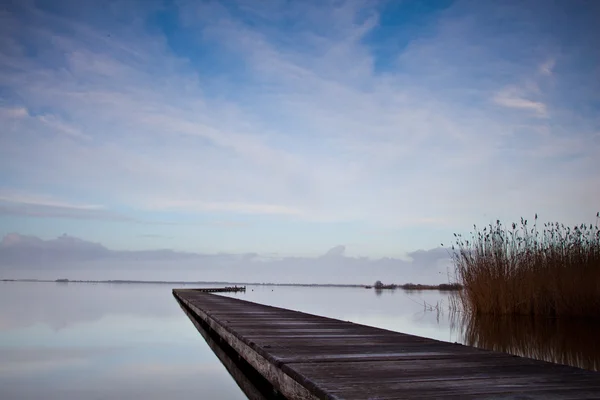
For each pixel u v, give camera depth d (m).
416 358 3.30
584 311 8.80
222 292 42.09
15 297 20.19
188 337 7.32
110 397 3.62
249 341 4.23
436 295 30.50
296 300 24.14
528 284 9.25
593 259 8.85
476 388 2.39
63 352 5.83
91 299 19.58
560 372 2.80
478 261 9.89
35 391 3.80
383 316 11.30
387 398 2.19
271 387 3.84
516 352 5.43
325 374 2.74
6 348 6.12
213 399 3.57
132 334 7.66
